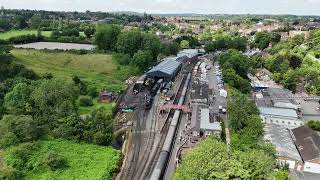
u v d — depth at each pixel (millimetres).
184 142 102625
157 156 96375
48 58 192500
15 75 143375
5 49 176000
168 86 163500
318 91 174625
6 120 98000
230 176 63062
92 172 85000
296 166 93312
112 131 106000
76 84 143750
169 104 134125
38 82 129000
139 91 153500
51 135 101062
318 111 151375
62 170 84938
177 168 84812
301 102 164375
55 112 108750
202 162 65625
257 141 92812
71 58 197250
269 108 135875
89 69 187250
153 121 120875
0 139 93938
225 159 66188
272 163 76500
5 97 116938
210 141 74125
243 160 68188
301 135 109625
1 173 78188
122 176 86312
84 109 126312
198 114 120625
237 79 173500
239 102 119625
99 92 146750
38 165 85375
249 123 102938
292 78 184375
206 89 155250
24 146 90312
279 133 109625
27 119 98188
